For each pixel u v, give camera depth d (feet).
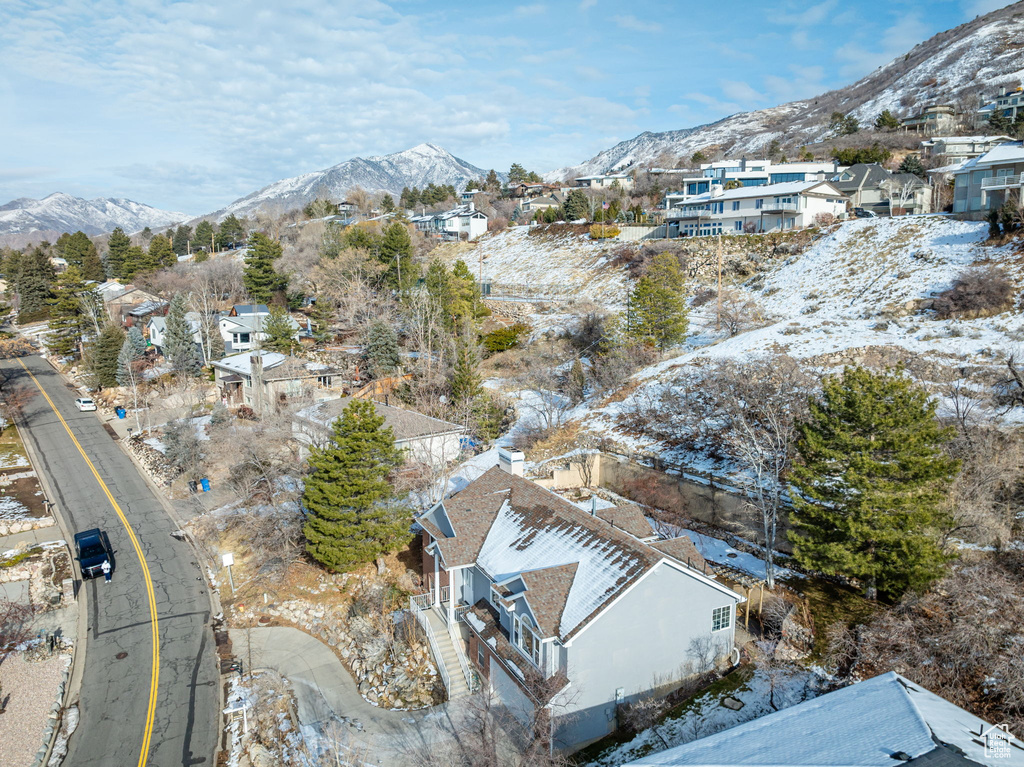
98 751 75.72
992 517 86.69
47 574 116.57
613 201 382.01
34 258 332.19
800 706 50.88
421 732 76.54
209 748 76.18
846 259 206.49
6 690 85.71
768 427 122.31
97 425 199.62
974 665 65.51
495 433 164.55
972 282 155.33
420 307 208.03
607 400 165.48
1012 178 180.04
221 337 242.17
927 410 80.53
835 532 81.76
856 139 412.57
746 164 340.39
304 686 86.69
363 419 110.32
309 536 107.96
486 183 561.02
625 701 72.74
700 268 242.17
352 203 489.67
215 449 162.61
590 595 71.67
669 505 120.37
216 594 110.93
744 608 88.43
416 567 111.34
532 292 282.36
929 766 35.81
